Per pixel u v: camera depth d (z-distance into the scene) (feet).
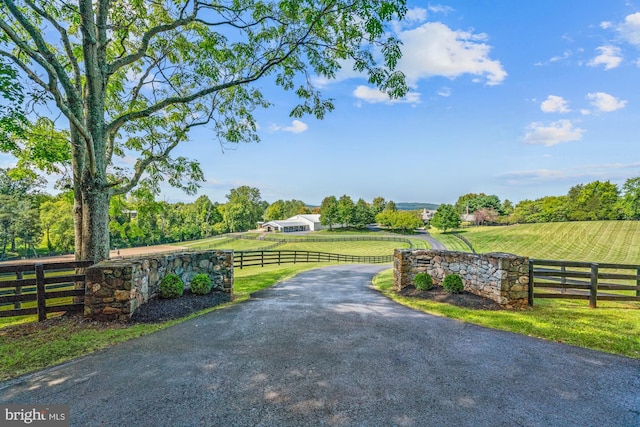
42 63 17.31
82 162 22.86
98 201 21.54
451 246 130.82
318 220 237.04
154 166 31.07
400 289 27.68
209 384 10.56
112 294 17.22
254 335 15.53
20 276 16.78
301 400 9.59
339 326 17.04
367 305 22.26
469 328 16.67
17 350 13.21
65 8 22.91
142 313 18.03
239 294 26.94
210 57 29.14
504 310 20.24
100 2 22.31
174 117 32.09
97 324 16.62
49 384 10.53
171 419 8.63
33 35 18.12
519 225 167.12
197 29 28.94
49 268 17.54
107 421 8.54
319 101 29.25
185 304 20.74
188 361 12.41
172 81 30.83
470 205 301.22
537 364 12.26
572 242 115.44
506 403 9.55
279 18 25.59
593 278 21.24
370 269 52.42
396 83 24.48
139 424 8.41
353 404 9.39
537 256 103.09
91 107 21.48
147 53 30.17
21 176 28.40
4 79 16.74
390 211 236.02
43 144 22.68
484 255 22.84
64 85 20.17
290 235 189.98
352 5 21.80
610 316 18.72
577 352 13.43
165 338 14.97
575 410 9.23
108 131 22.77
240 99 32.12
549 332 15.78
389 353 13.29
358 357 12.85
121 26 26.22
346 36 25.14
